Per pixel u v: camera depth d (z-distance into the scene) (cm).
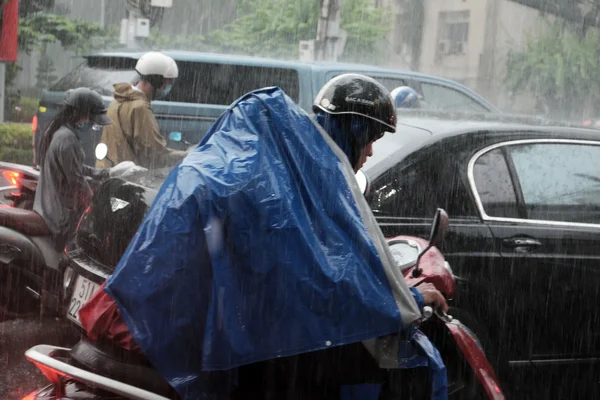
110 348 279
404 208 427
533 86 2836
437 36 3312
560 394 468
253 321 247
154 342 244
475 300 434
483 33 3259
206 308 248
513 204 455
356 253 260
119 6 2158
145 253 245
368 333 255
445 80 1030
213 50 2128
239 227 248
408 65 3027
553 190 470
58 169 521
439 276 318
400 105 599
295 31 2100
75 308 355
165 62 637
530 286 447
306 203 261
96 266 351
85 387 282
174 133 908
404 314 258
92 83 911
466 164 448
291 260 250
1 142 1461
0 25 1062
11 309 529
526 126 481
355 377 279
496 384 320
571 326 461
